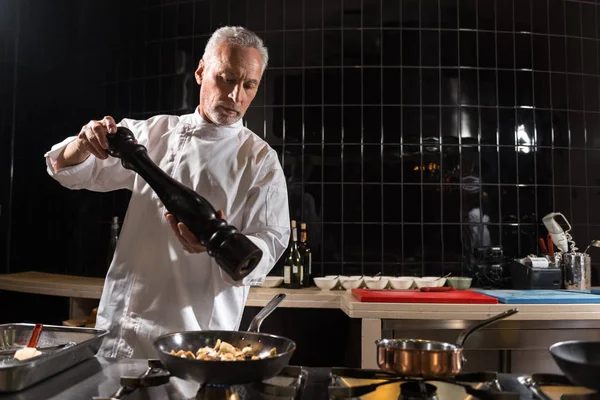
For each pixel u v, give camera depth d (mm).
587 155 3176
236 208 1415
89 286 2781
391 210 3068
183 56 3248
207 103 1337
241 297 1436
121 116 3340
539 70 3164
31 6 3455
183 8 3262
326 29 3141
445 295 2393
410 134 3096
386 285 2865
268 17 3176
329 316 2801
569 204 3137
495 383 901
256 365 783
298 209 3092
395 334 2307
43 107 3443
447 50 3123
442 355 841
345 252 3061
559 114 3170
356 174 3086
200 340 985
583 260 2863
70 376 953
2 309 3195
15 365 836
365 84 3115
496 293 2566
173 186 975
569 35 3205
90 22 3410
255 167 1438
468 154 3096
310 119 3121
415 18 3127
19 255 3369
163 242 1377
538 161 3133
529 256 2926
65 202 3355
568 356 873
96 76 3393
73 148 1315
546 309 2297
